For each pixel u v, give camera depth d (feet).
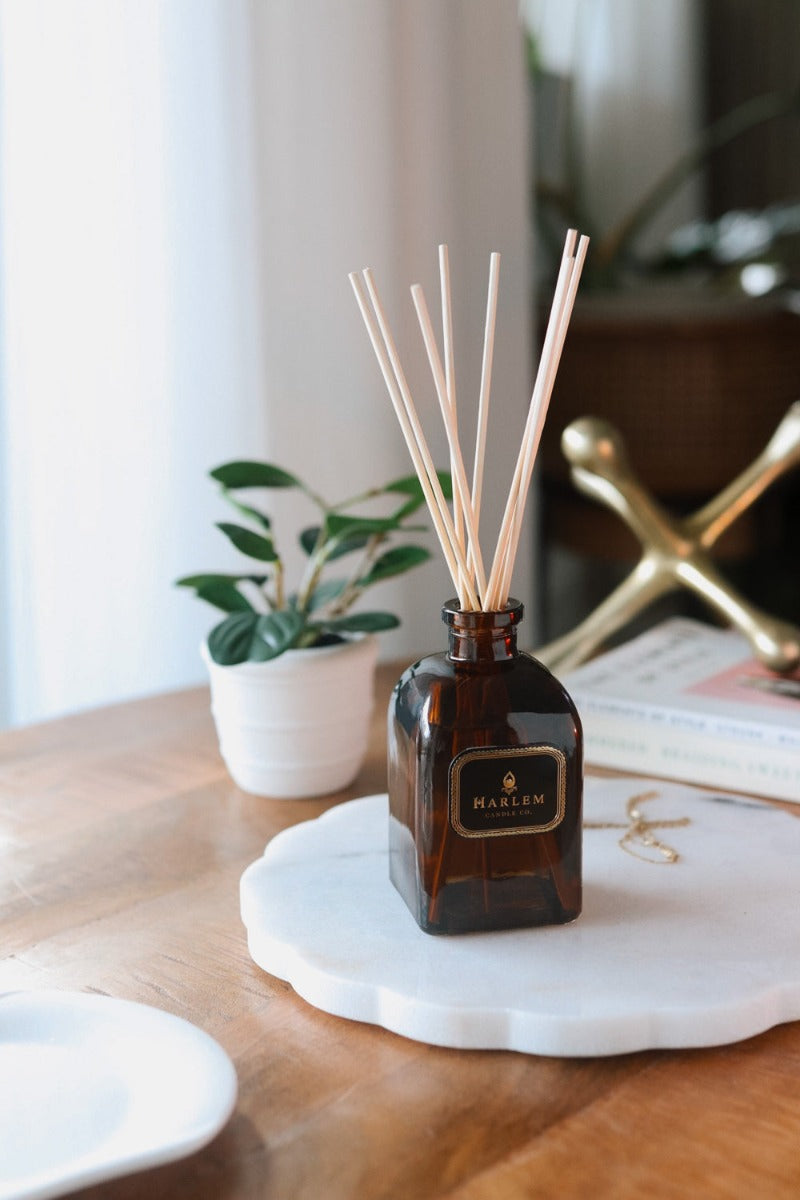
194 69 3.72
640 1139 1.73
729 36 9.07
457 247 4.49
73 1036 1.85
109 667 3.83
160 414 3.80
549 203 6.93
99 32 3.55
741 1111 1.78
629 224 7.00
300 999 2.01
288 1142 1.74
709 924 2.09
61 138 3.53
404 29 4.21
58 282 3.58
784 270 6.84
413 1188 1.67
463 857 2.04
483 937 2.05
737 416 5.50
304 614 2.51
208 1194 1.66
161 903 2.26
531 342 4.81
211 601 2.59
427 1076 1.84
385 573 2.57
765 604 7.71
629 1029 1.86
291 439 4.06
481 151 4.55
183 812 2.59
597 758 2.78
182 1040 1.79
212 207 3.80
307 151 3.97
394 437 4.26
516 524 2.01
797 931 2.07
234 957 2.11
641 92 8.16
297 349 4.03
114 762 2.82
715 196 9.39
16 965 2.09
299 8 3.88
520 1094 1.81
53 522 3.66
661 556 3.09
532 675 2.04
